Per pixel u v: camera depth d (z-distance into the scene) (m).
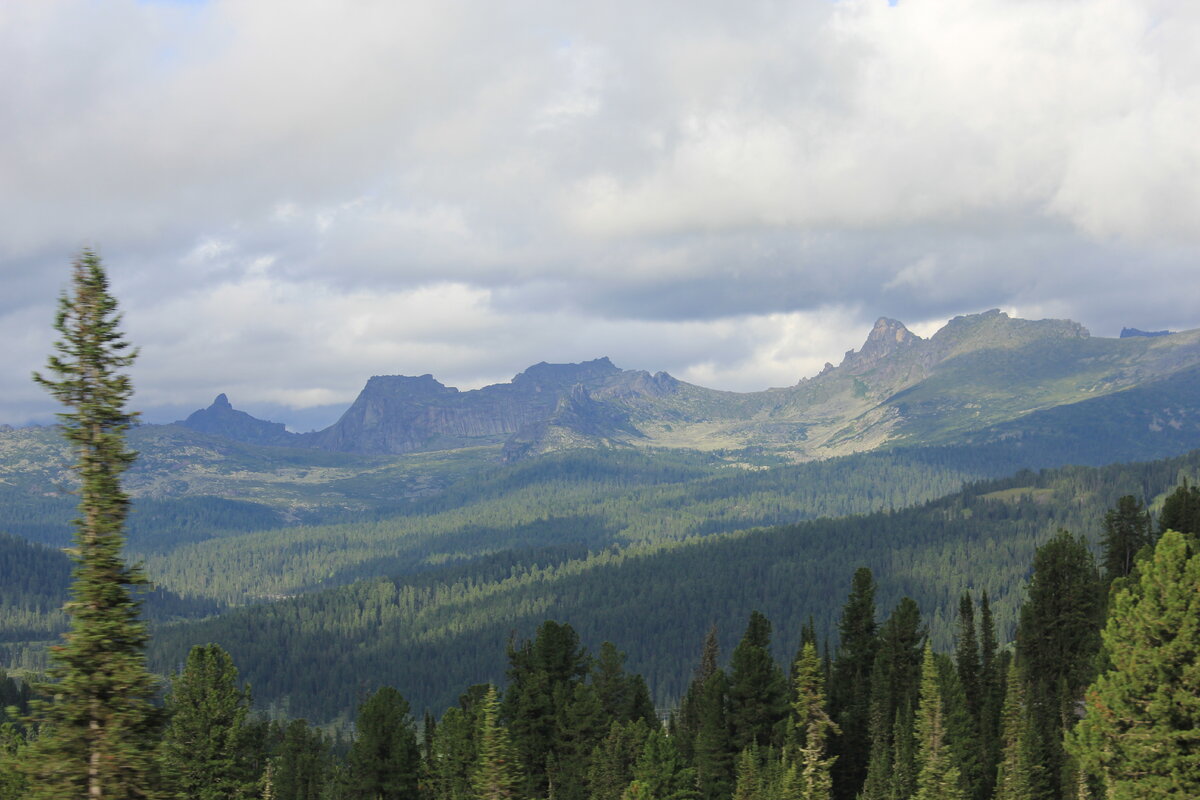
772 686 126.75
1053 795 103.75
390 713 119.06
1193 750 56.00
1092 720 60.38
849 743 123.31
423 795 120.69
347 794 118.31
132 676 42.84
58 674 42.62
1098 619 131.25
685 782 107.69
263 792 98.94
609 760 116.06
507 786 99.31
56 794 41.66
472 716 126.25
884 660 134.00
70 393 43.50
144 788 43.16
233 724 92.62
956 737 108.62
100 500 43.34
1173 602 56.91
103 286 43.94
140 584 43.91
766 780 106.62
